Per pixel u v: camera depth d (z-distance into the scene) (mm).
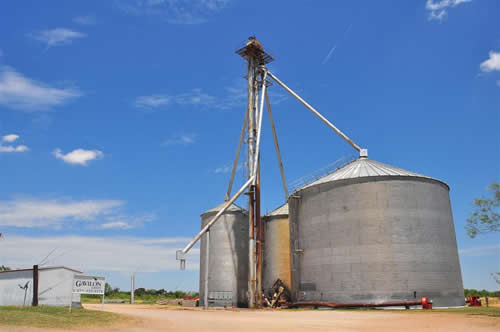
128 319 28000
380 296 43250
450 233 47344
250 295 52500
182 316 33750
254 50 62469
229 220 62969
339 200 48125
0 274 44188
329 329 23969
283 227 62188
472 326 24734
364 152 54125
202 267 63656
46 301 43500
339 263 46375
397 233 44656
